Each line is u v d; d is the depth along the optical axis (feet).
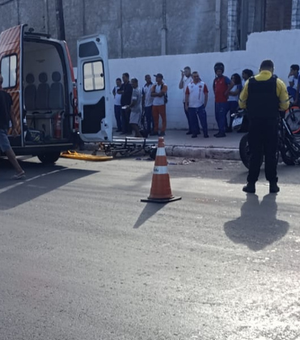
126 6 89.40
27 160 39.50
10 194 25.98
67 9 97.25
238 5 69.67
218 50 78.95
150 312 12.10
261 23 76.07
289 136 31.09
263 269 14.51
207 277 14.05
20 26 33.50
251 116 23.67
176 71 52.65
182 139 44.88
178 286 13.53
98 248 16.90
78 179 29.84
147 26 87.20
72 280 14.26
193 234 18.03
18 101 33.27
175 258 15.67
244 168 32.73
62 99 36.42
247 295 12.80
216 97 44.34
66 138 36.22
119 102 53.72
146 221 19.93
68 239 18.02
